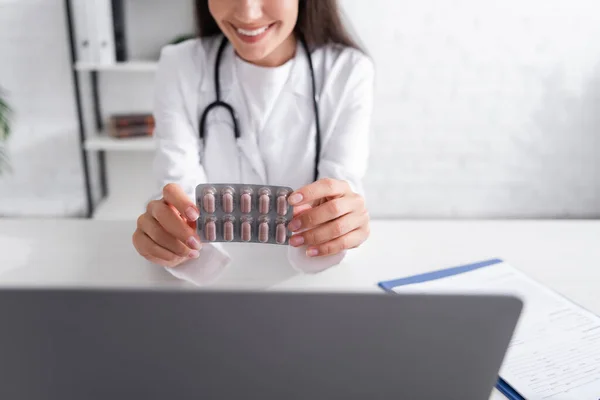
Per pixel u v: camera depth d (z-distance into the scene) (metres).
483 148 2.17
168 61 0.98
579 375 0.52
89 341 0.33
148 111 2.08
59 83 1.97
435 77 2.07
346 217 0.72
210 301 0.32
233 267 0.74
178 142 0.93
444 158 2.18
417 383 0.35
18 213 2.12
